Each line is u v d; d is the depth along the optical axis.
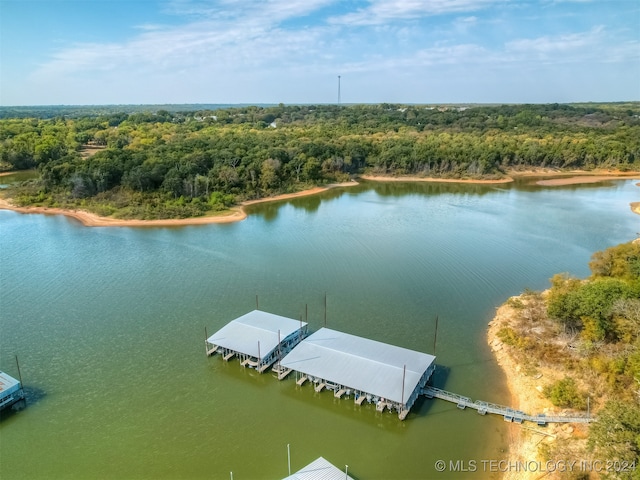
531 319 67.62
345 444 47.25
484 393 53.91
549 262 96.88
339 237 115.31
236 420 51.03
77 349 65.12
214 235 117.94
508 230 120.75
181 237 116.31
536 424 47.84
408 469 43.78
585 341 57.31
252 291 82.88
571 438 44.34
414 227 124.44
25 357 63.25
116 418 51.56
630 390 47.38
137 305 78.19
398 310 74.88
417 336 66.75
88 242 112.62
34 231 121.75
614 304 55.72
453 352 62.53
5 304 78.88
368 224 128.00
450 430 48.47
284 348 62.38
